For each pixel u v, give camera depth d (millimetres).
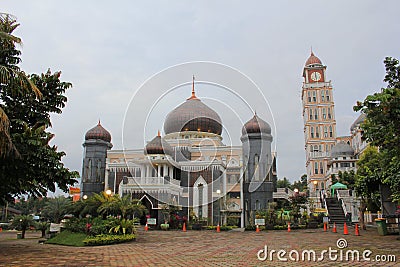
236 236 20344
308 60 68375
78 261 10242
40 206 61844
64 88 14977
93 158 40938
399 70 14305
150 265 9523
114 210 21047
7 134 10289
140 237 19828
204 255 11719
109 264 9680
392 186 16891
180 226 27938
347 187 42656
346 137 66500
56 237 18000
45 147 12930
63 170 13461
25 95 13656
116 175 38719
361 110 13062
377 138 13555
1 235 30828
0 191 14516
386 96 11891
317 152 62500
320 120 63812
